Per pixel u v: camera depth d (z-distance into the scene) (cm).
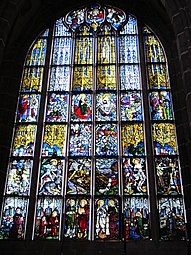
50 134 1509
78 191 1376
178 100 1541
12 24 1553
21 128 1529
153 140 1471
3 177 1401
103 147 1465
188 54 1314
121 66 1673
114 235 1280
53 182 1397
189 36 1348
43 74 1661
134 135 1488
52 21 1825
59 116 1551
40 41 1775
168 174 1393
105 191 1370
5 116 1522
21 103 1595
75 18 1836
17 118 1554
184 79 1284
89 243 1266
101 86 1619
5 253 1253
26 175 1417
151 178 1379
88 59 1705
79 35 1783
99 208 1337
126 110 1550
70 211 1337
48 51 1727
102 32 1786
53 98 1600
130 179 1390
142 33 1766
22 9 1670
